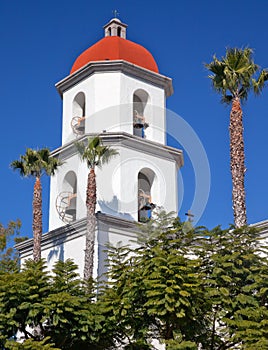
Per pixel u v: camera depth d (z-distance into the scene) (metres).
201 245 21.17
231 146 23.55
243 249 20.17
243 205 22.89
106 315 20.89
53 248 31.58
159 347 25.44
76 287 21.88
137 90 32.91
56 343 21.36
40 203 31.38
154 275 19.02
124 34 35.28
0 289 20.72
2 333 20.66
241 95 24.38
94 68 32.47
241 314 19.44
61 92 34.41
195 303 19.23
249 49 24.53
